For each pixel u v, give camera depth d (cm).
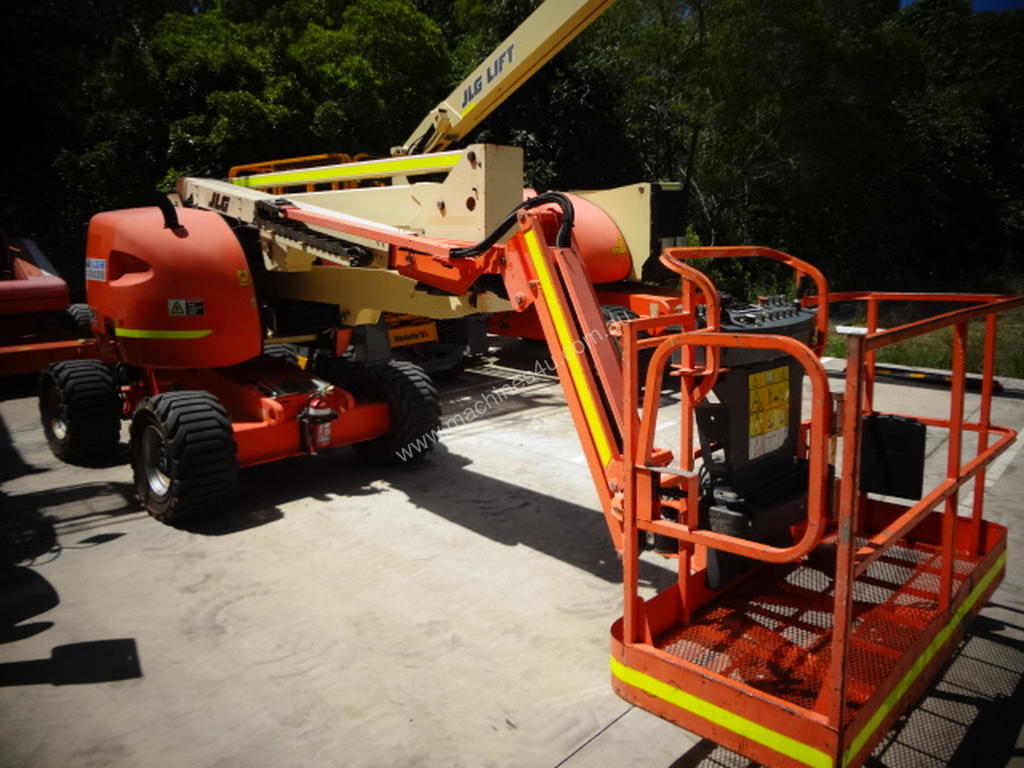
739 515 273
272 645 332
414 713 283
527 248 346
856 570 213
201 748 266
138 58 1216
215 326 503
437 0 1872
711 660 281
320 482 543
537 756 259
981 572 316
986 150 2200
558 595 375
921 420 340
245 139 1146
